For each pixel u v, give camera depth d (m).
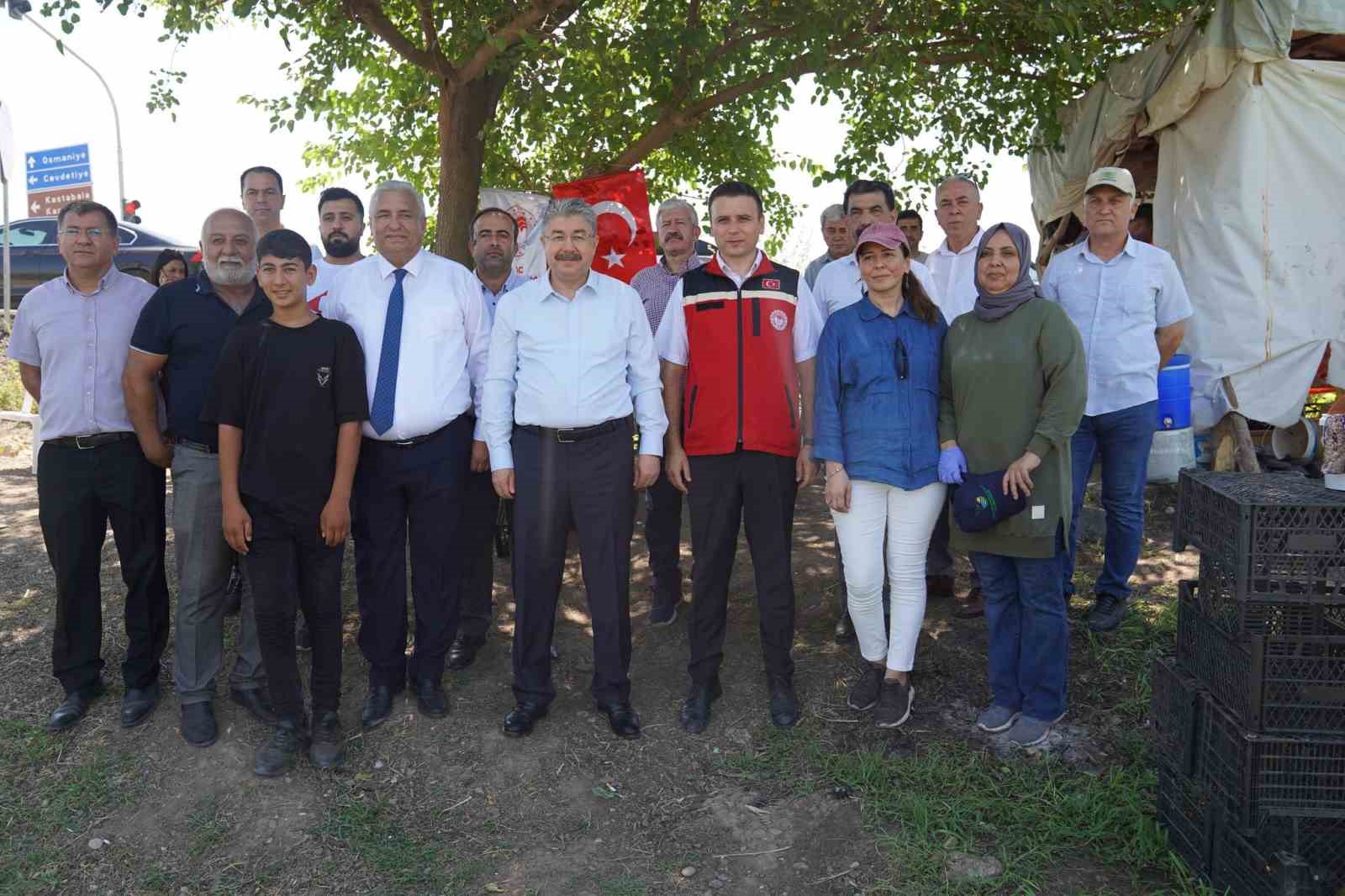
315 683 3.68
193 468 3.66
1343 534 2.60
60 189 11.84
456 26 6.06
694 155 7.86
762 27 6.18
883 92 6.96
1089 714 3.84
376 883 3.12
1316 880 2.61
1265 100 5.66
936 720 3.88
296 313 3.50
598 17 7.23
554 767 3.66
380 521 3.80
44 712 3.96
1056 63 7.09
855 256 4.09
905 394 3.68
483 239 4.44
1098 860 3.10
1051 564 3.59
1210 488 2.87
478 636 4.42
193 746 3.71
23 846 3.28
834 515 3.83
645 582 5.34
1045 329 3.50
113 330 3.75
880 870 3.10
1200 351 6.01
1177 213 6.23
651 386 3.82
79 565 3.82
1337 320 5.75
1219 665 2.87
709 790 3.56
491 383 3.78
